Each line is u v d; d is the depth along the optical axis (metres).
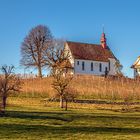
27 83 121.94
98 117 63.97
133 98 111.88
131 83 130.62
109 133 47.84
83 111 76.00
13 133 45.66
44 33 179.50
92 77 130.62
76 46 176.38
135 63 173.50
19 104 88.19
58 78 88.81
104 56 180.12
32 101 97.25
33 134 45.47
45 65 170.75
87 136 45.25
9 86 72.19
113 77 137.00
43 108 79.69
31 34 178.88
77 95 106.62
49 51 169.88
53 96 100.19
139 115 71.69
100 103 100.19
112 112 77.44
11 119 56.12
